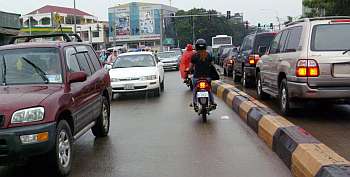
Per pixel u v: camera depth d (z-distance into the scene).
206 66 10.57
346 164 5.36
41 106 5.96
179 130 9.52
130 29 117.56
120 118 11.56
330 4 32.66
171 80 24.53
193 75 10.84
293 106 9.92
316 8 36.91
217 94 16.38
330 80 9.02
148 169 6.59
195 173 6.30
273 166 6.57
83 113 7.45
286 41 10.61
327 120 9.57
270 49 12.08
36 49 7.38
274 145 7.46
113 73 16.28
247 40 18.16
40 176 6.33
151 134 9.21
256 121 9.05
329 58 9.02
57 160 6.14
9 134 5.70
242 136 8.75
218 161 6.90
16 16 35.19
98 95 8.51
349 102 9.70
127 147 8.09
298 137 6.77
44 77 7.01
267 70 12.03
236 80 20.39
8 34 34.22
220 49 36.47
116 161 7.12
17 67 7.16
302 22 9.77
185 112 12.14
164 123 10.48
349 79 8.99
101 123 8.89
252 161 6.86
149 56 17.69
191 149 7.75
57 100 6.28
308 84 9.12
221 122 10.38
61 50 7.36
